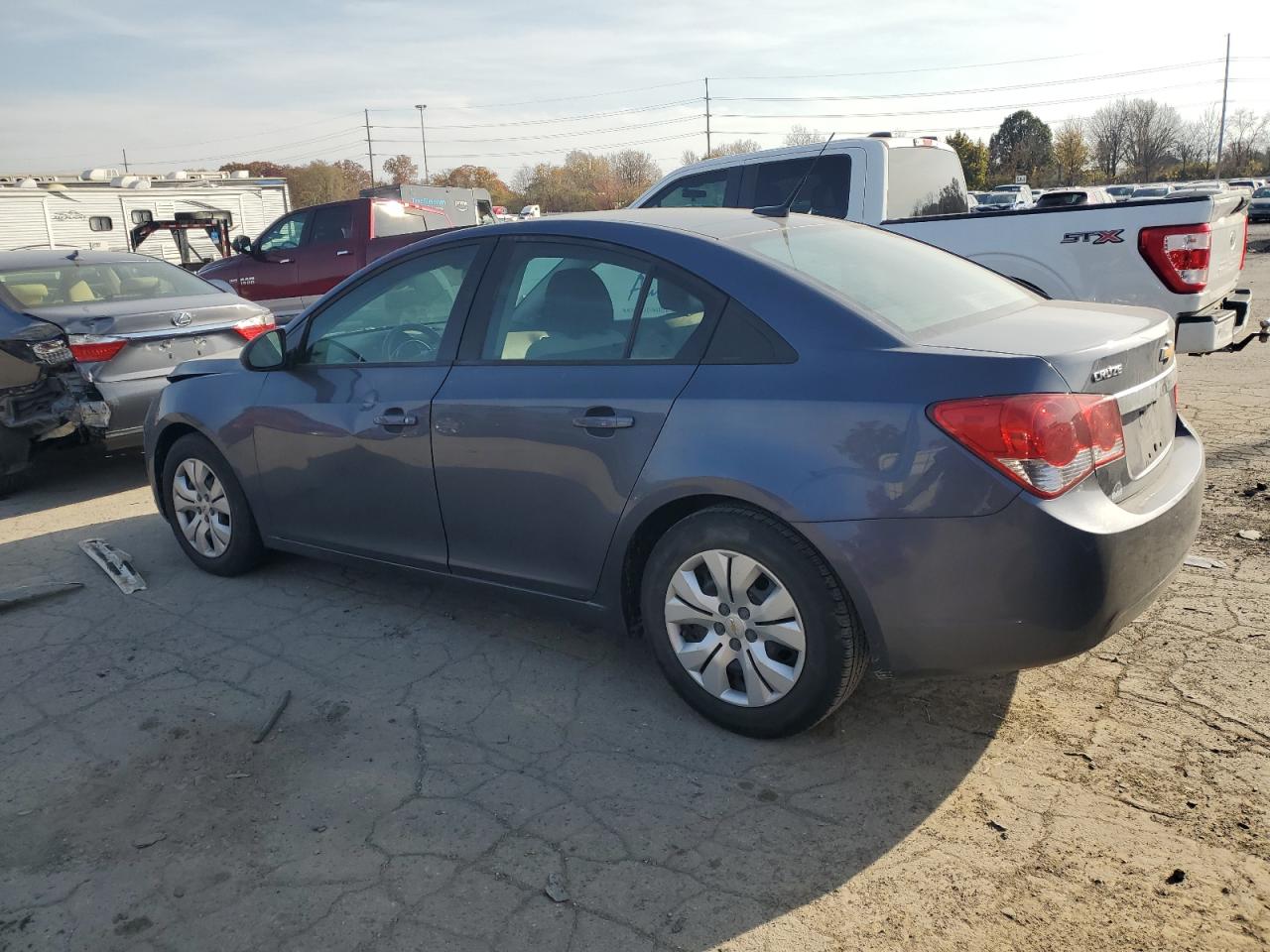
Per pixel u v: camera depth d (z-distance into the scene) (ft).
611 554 10.77
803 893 8.00
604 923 7.75
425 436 12.13
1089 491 8.68
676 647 10.52
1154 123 275.39
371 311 13.28
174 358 21.74
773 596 9.64
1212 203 19.36
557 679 11.87
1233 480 17.92
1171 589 13.44
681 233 10.89
